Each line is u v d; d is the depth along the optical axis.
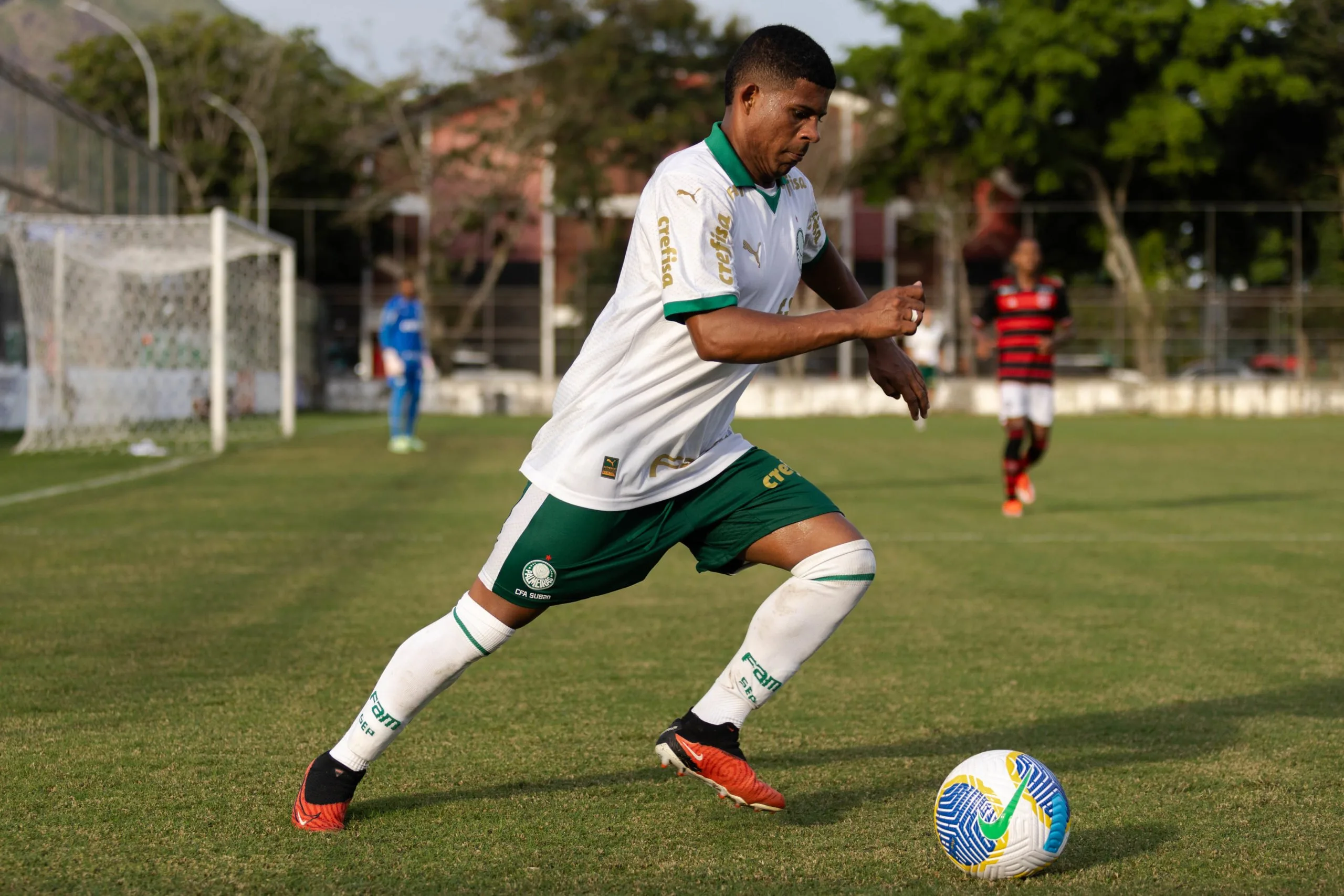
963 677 7.31
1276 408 51.41
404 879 4.18
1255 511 16.34
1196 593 10.24
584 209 57.78
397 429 26.48
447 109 57.31
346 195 60.97
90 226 26.02
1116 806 4.98
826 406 51.94
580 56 57.06
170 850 4.45
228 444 28.73
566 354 56.28
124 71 57.00
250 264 36.50
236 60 59.12
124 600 9.62
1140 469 23.45
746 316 4.19
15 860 4.33
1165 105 53.25
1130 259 55.62
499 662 7.67
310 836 4.61
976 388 52.50
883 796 5.13
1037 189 56.03
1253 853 4.44
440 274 56.19
